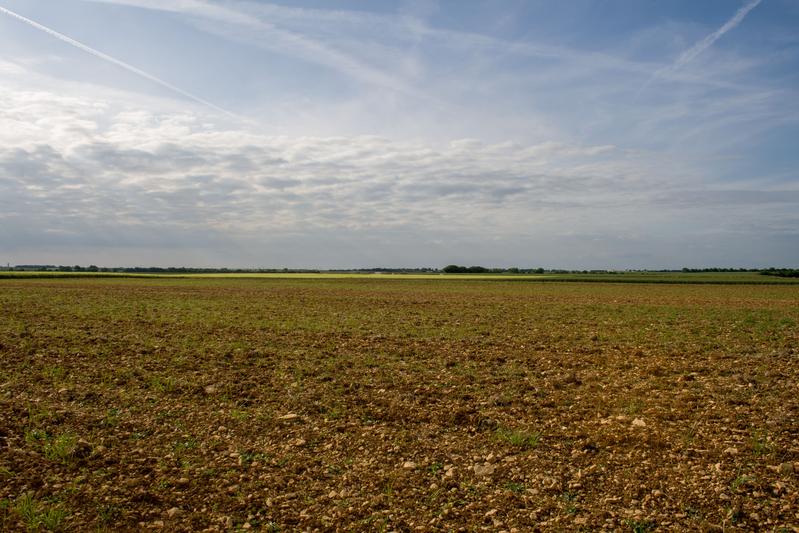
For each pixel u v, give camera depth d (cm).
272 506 889
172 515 854
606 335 2616
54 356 2019
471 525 827
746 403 1403
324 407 1425
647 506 870
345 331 2753
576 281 10500
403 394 1551
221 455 1100
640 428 1239
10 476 971
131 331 2678
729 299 5359
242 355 2081
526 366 1922
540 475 1001
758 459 1035
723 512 841
